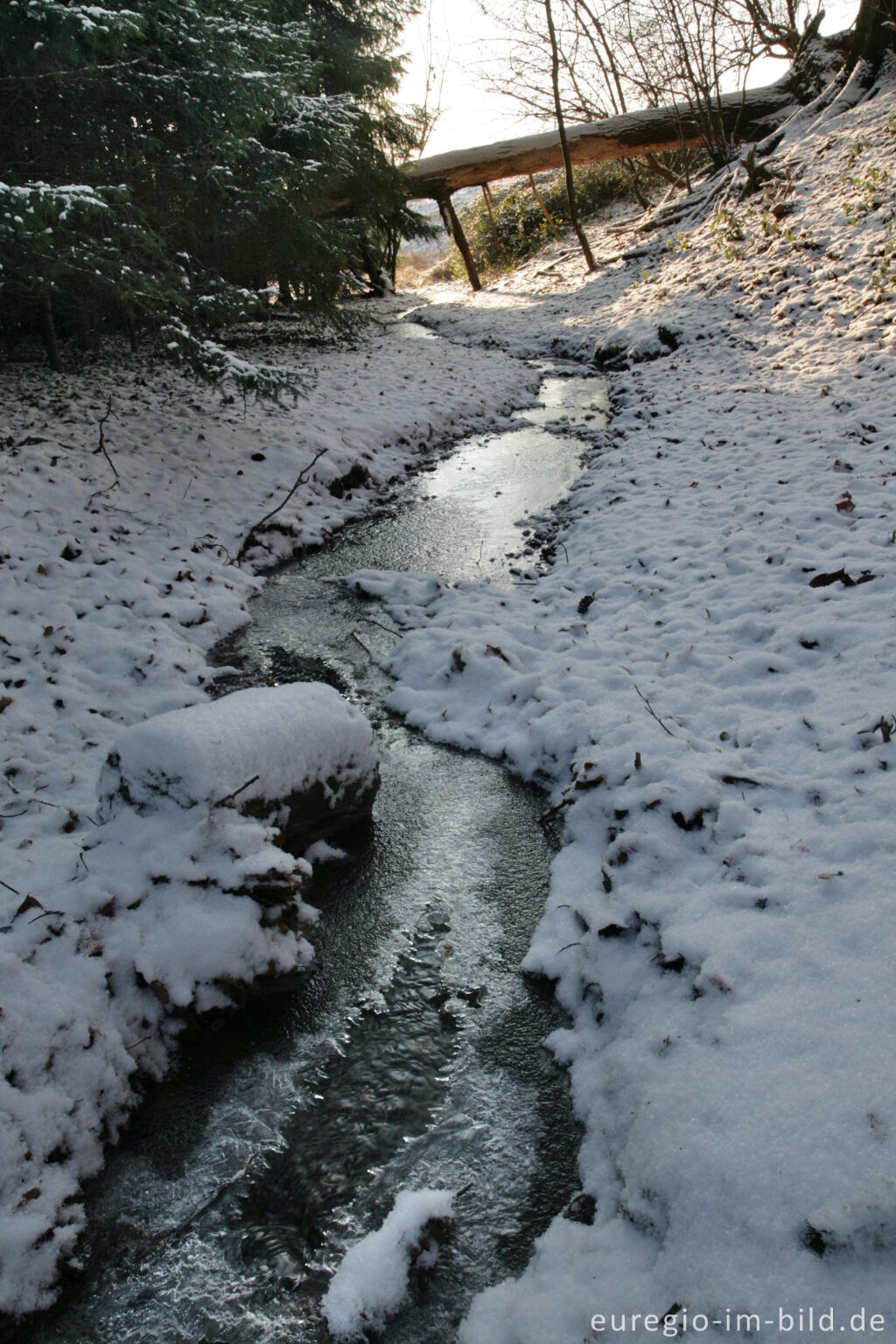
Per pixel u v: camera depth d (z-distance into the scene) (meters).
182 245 10.56
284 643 5.78
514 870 3.60
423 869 3.64
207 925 2.84
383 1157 2.43
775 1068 2.13
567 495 8.03
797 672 4.22
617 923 2.91
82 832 3.59
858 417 7.51
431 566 6.90
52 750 4.28
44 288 7.43
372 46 18.58
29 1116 2.34
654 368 11.58
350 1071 2.72
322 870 3.64
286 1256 2.19
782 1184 1.84
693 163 22.05
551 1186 2.31
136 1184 2.40
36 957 2.73
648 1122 2.17
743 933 2.62
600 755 3.77
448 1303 2.05
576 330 15.27
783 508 6.16
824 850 2.91
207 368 7.96
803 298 10.77
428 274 33.50
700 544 5.99
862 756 3.34
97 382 9.69
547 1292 1.94
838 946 2.47
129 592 5.84
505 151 20.38
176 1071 2.75
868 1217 1.70
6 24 5.72
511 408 11.77
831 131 14.89
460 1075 2.68
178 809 3.13
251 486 7.92
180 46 7.57
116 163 8.07
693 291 13.32
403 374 12.56
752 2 17.39
